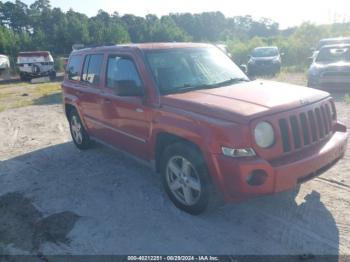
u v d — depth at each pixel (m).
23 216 4.38
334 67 11.02
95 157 6.34
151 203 4.47
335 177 4.86
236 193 3.49
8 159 6.66
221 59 5.28
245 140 3.38
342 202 4.19
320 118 3.93
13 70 31.59
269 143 3.49
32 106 12.86
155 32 53.69
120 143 5.27
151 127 4.35
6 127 9.55
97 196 4.77
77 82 6.36
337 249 3.37
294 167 3.46
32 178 5.59
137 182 5.13
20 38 42.25
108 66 5.35
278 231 3.71
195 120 3.73
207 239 3.66
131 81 4.41
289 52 26.72
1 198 4.92
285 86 4.50
